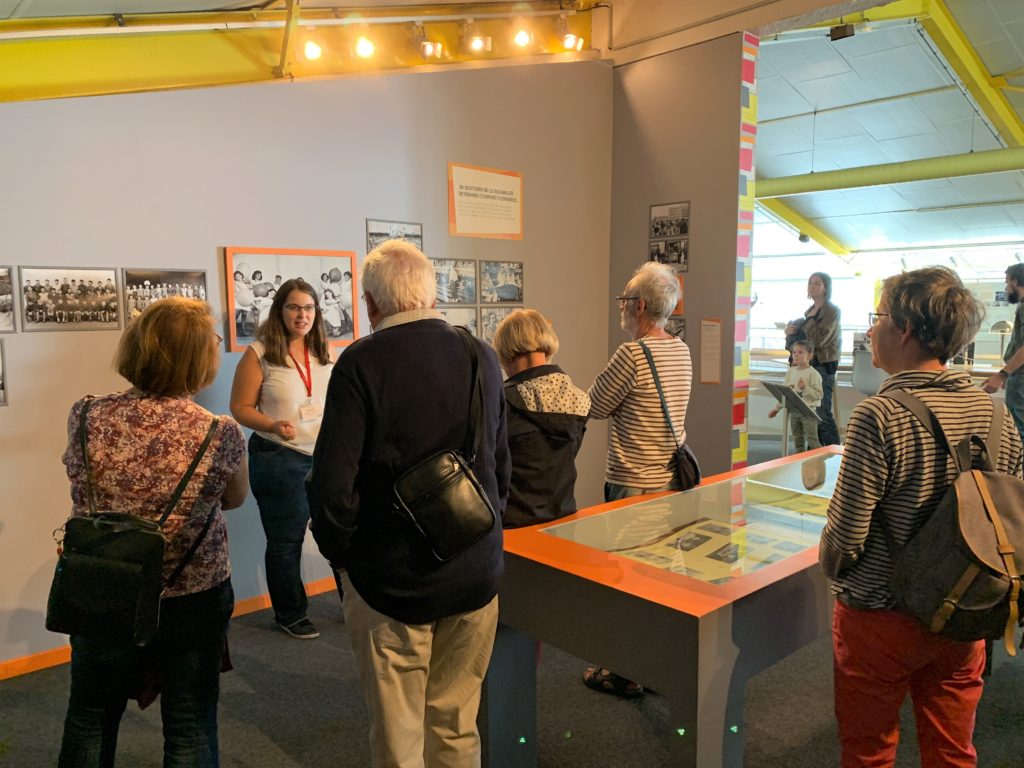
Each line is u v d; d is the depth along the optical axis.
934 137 7.83
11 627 2.59
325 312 3.27
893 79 6.79
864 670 1.37
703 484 2.30
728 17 3.79
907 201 9.33
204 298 2.93
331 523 1.31
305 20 3.23
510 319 2.00
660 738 2.18
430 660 1.49
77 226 2.62
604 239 4.47
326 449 1.30
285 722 2.28
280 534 2.83
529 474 1.92
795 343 5.27
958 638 1.23
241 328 3.03
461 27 3.75
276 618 2.93
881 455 1.26
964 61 6.35
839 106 7.47
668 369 2.25
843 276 11.85
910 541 1.28
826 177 8.55
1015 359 4.02
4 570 2.56
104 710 1.43
